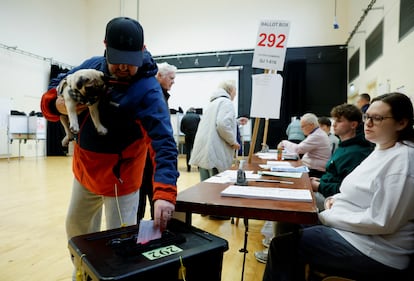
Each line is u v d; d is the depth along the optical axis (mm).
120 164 1210
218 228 2770
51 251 2150
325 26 8000
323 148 2842
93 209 1374
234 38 8836
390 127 1135
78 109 1104
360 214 1118
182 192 1242
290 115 8102
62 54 9750
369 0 5586
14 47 8148
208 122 2750
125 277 683
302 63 8094
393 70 4273
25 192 4047
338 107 1844
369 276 1082
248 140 8242
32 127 8055
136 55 1000
